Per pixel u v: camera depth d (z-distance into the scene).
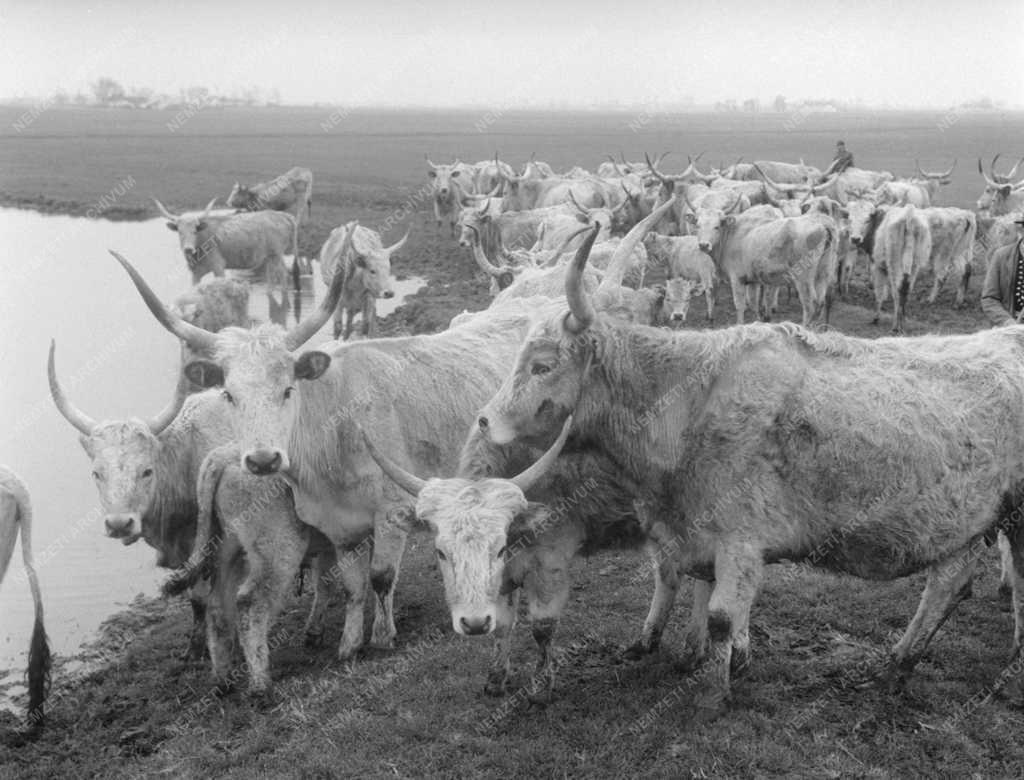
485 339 8.99
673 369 6.58
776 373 6.38
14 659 8.91
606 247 18.98
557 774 6.16
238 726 7.19
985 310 9.05
